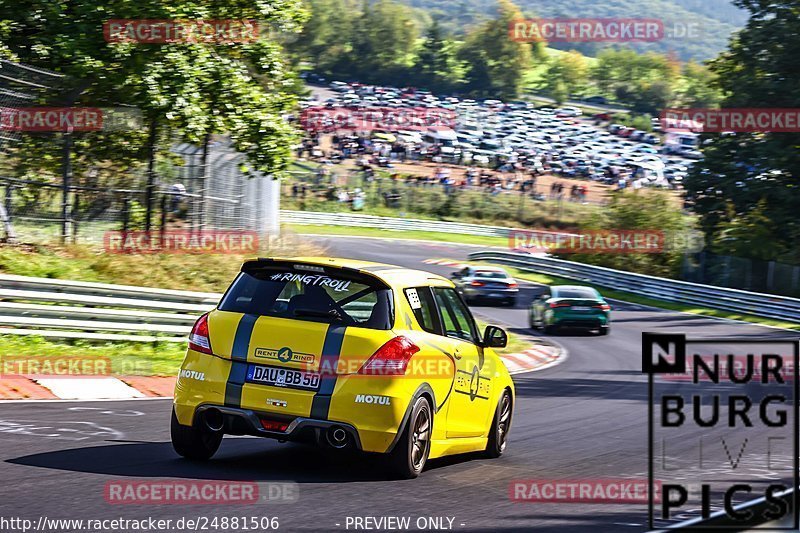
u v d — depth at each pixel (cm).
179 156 8294
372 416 2592
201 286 7306
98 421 3459
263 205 10188
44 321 5162
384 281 2730
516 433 4022
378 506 2347
